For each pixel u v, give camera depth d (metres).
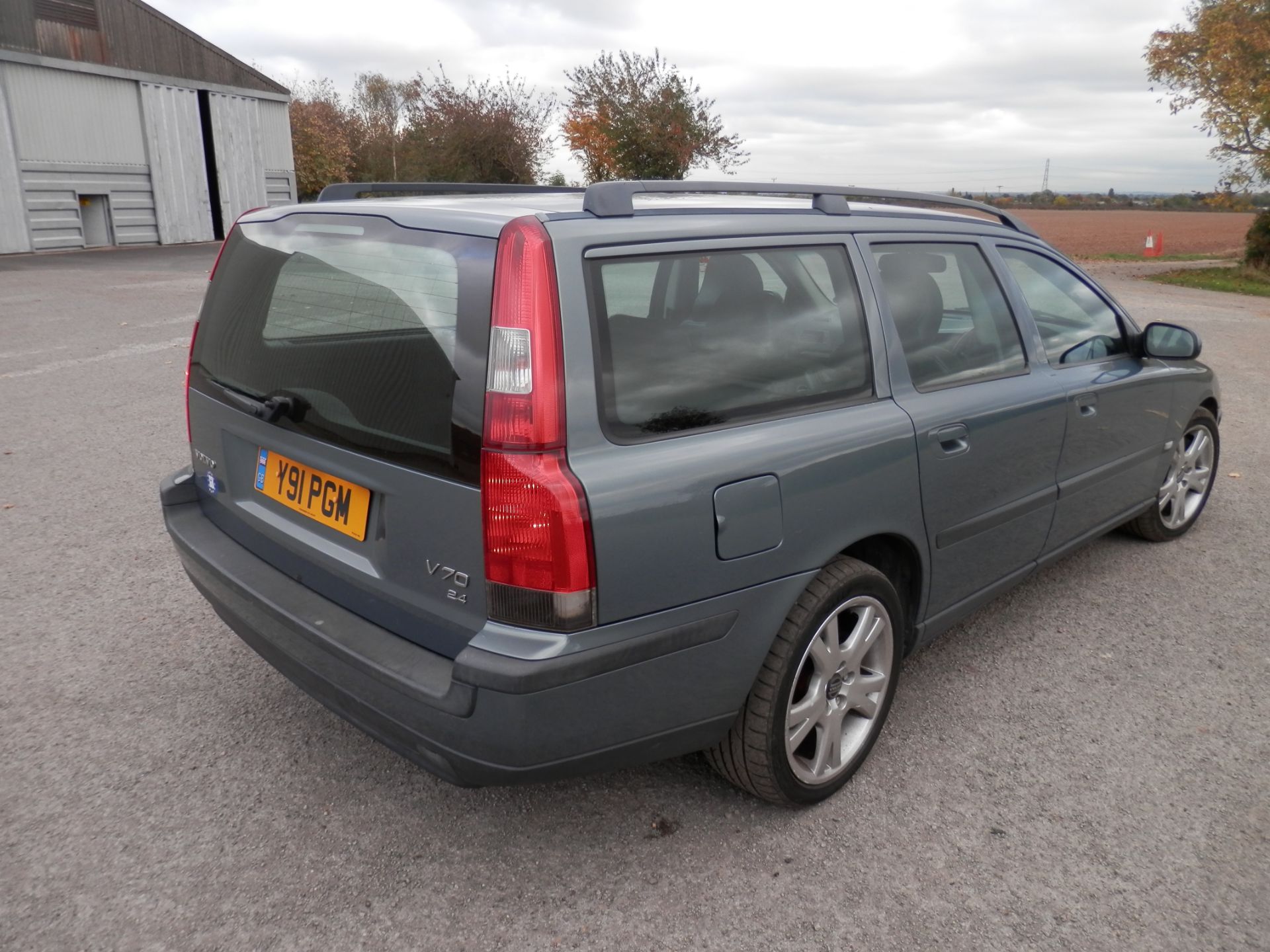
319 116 40.72
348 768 2.96
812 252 2.76
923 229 3.22
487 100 36.38
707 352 2.41
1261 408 8.26
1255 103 20.50
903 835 2.70
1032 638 3.90
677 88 25.22
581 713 2.17
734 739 2.60
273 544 2.77
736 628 2.42
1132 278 21.67
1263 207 23.89
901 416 2.85
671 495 2.21
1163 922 2.38
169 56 22.88
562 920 2.36
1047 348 3.66
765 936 2.32
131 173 22.25
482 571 2.12
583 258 2.17
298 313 2.62
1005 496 3.36
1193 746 3.16
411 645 2.33
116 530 4.84
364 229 2.50
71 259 18.69
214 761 2.98
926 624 3.19
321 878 2.49
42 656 3.59
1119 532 5.05
